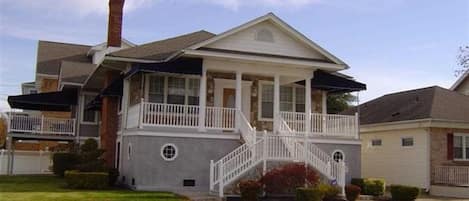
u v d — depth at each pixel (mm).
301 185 20062
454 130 27969
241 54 23469
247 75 25875
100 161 23203
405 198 21328
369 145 32250
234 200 19234
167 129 21891
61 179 26609
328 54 25016
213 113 23141
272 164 21125
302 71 25125
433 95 29922
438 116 27297
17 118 32469
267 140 21312
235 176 20234
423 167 27391
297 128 25047
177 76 24906
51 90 42250
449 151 27672
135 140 21719
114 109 26594
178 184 21781
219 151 22641
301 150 21703
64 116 40656
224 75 25797
